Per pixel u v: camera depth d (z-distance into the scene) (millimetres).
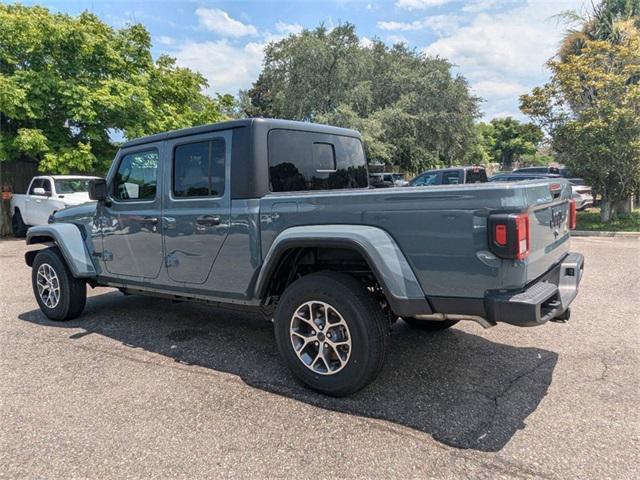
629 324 4609
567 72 12672
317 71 26562
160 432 2732
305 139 3898
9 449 2578
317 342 3160
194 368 3670
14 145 11930
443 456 2457
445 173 13781
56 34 12273
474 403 3029
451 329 4535
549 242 3090
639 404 2977
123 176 4387
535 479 2252
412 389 3244
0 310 5535
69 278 4875
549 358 3773
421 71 27750
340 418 2863
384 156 24141
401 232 2799
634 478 2248
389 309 3373
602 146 12086
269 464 2412
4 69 12219
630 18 14031
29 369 3676
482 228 2551
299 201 3172
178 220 3865
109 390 3287
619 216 13828
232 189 3500
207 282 3760
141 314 5250
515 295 2523
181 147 3842
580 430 2684
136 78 13992
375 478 2287
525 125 14070
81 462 2451
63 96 12227
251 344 4215
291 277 3525
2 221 13547
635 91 11633
